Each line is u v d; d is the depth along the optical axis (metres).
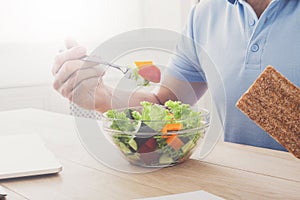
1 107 2.35
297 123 1.04
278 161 0.91
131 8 2.69
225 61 1.48
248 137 1.44
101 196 0.74
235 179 0.81
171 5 2.74
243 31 1.44
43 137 1.17
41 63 2.44
